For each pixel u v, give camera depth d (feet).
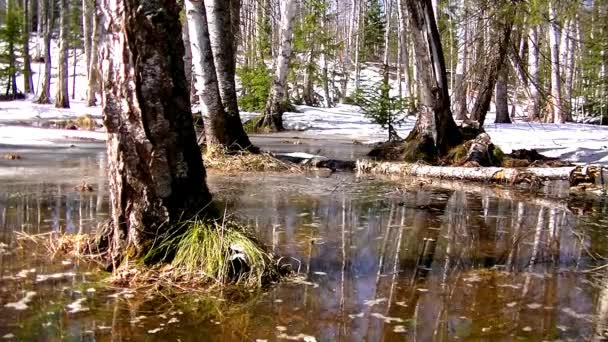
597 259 14.44
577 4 39.40
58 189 21.52
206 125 31.32
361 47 130.11
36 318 9.68
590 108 101.71
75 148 36.60
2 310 9.96
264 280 11.91
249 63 93.40
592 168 27.45
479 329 9.80
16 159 30.19
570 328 9.91
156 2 11.84
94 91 82.12
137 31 11.70
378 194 23.63
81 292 10.94
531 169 29.68
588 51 94.12
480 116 47.60
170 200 12.30
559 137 49.49
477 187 26.76
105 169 27.30
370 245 15.16
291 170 30.40
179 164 12.37
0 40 101.91
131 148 11.96
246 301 10.82
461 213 20.12
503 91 70.08
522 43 64.23
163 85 12.03
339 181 27.12
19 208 18.03
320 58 124.26
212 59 30.99
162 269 11.89
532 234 17.11
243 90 76.28
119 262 12.19
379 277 12.52
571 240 16.43
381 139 51.42
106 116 12.01
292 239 15.42
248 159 30.55
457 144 33.17
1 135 42.06
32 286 11.15
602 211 21.20
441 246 15.35
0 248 13.52
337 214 19.11
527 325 10.00
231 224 12.82
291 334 9.37
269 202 20.79
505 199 23.47
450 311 10.61
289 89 102.06
